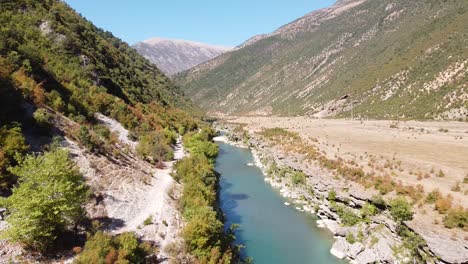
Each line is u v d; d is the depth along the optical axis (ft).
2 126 101.45
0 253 71.31
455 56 436.35
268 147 255.50
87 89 202.18
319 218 139.85
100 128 155.43
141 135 194.80
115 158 136.56
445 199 105.60
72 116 148.15
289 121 464.24
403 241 97.35
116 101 214.07
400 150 195.42
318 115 546.67
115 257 73.72
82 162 116.78
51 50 219.41
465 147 198.18
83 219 91.30
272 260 107.86
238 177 206.90
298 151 207.92
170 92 502.79
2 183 83.46
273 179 195.31
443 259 84.02
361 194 121.08
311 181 157.07
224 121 564.71
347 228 117.29
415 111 394.93
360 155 183.42
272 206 155.33
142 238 92.32
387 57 589.32
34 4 255.91
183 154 203.62
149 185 131.54
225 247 99.60
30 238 73.82
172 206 115.34
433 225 95.96
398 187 119.24
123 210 104.83
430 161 161.38
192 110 486.79
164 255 87.35
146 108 279.90
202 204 113.70
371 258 100.78
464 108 346.54
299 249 114.83
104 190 110.42
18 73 137.28
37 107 127.95
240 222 137.69
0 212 79.82
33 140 109.81
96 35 347.97
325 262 106.22
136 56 556.51
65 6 347.15
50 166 78.33
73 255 77.20
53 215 74.95
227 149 309.83
